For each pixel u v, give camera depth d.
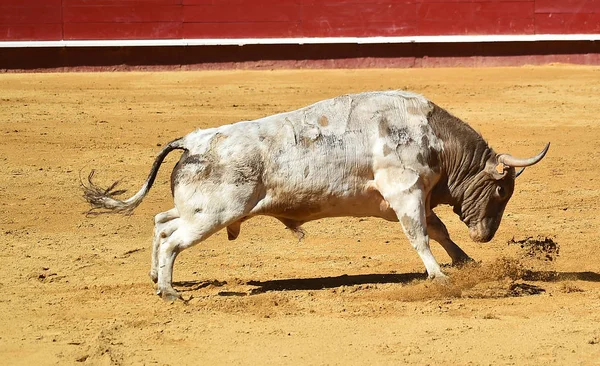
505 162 12.51
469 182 12.64
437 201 12.75
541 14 39.50
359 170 12.15
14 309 11.93
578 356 9.96
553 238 15.48
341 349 10.25
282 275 13.51
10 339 10.75
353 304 11.86
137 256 14.75
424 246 12.18
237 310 11.68
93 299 12.35
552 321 11.09
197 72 38.19
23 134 24.89
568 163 21.83
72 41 38.94
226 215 11.96
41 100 30.55
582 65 38.72
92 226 16.72
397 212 12.16
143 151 23.05
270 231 16.19
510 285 12.39
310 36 39.62
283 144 12.08
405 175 12.11
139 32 39.56
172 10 40.00
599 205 18.06
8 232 16.28
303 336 10.68
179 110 28.75
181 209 12.08
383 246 15.15
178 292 12.58
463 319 11.23
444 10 39.62
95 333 10.94
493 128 25.89
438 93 31.84
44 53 38.84
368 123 12.21
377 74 36.78
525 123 26.58
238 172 11.95
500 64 39.22
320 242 15.47
